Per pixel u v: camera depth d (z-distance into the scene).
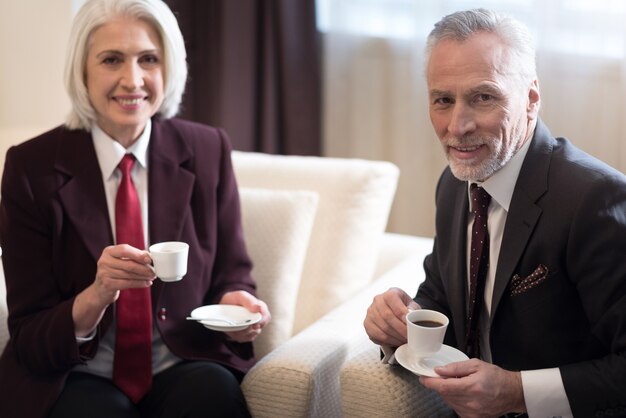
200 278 1.92
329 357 1.76
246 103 3.25
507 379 1.44
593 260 1.42
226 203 2.01
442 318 1.47
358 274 2.28
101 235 1.80
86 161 1.83
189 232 1.92
